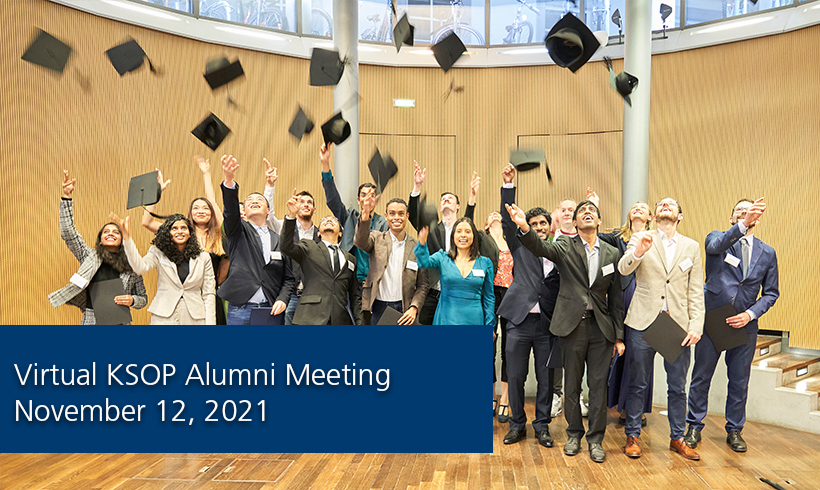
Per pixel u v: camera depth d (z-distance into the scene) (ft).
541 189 24.48
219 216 13.64
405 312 12.15
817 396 13.28
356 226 13.30
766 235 19.51
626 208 17.74
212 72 10.42
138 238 19.67
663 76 21.93
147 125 19.98
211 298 12.28
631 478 10.27
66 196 13.17
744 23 20.21
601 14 23.54
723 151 20.63
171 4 20.57
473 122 24.82
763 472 10.62
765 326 19.12
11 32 17.03
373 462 10.98
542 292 11.89
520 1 24.40
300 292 12.98
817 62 18.61
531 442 12.22
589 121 23.72
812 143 18.65
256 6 22.29
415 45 24.66
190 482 9.99
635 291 11.41
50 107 17.80
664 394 15.25
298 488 9.75
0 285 16.70
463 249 11.99
